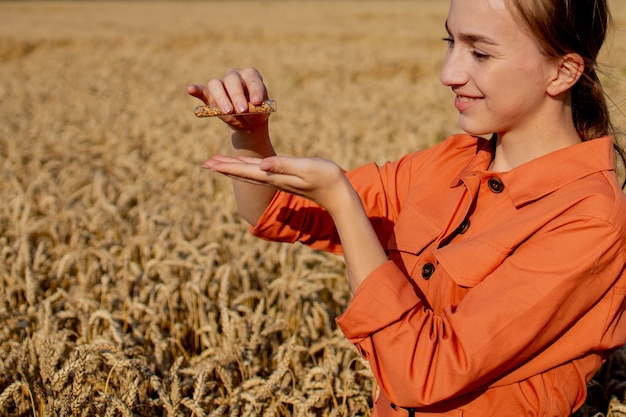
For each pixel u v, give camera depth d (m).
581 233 1.48
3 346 3.32
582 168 1.59
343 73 18.25
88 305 3.57
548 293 1.47
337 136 9.38
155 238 4.72
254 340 3.20
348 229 1.61
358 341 1.63
